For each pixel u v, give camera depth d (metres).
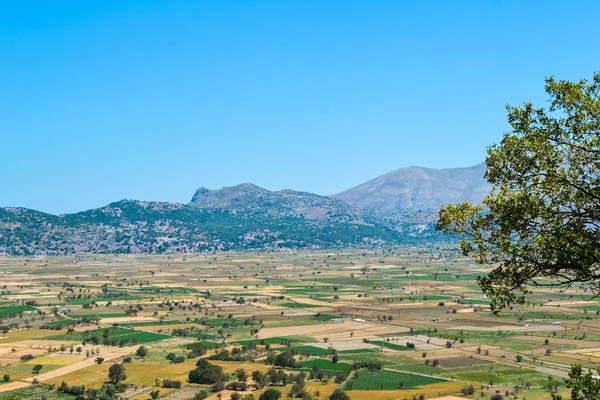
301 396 127.25
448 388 133.00
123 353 178.25
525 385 135.12
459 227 32.81
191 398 127.94
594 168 30.14
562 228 30.52
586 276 30.33
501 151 31.41
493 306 32.50
